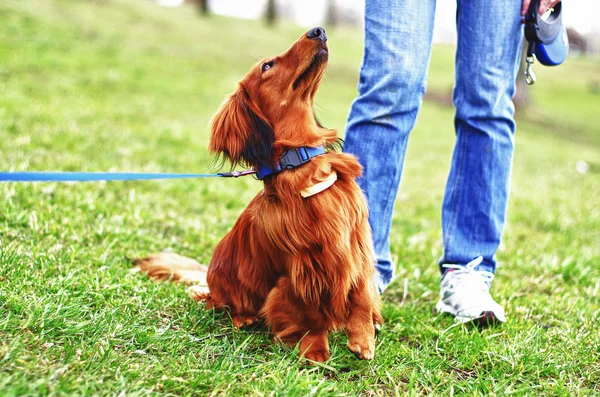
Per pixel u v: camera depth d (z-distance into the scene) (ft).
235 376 6.57
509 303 9.83
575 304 9.95
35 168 15.05
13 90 27.20
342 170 7.55
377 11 8.57
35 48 41.14
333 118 39.47
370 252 7.70
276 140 7.68
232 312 8.65
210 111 34.47
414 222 16.24
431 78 75.10
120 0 72.13
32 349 6.43
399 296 10.47
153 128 24.75
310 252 7.35
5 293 7.53
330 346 7.92
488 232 9.32
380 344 7.88
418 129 42.50
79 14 57.47
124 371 6.21
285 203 7.39
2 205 11.23
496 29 8.75
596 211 19.94
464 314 8.82
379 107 8.66
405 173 25.03
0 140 17.35
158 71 44.80
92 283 8.50
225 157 8.00
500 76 8.95
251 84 7.93
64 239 10.62
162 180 16.58
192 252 11.80
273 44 72.08
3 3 51.80
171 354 6.91
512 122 9.32
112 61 43.83
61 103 26.63
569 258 12.68
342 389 6.62
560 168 31.63
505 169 9.25
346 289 7.37
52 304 7.28
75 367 6.14
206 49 59.26
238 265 8.43
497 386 6.85
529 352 7.61
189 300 8.88
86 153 18.15
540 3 8.91
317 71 7.57
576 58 152.46
